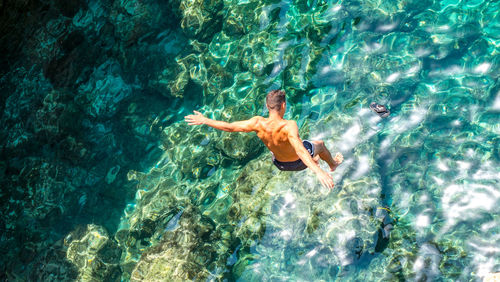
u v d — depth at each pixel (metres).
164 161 8.57
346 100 7.59
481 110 6.83
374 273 5.88
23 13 9.27
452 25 7.88
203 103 8.92
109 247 7.74
